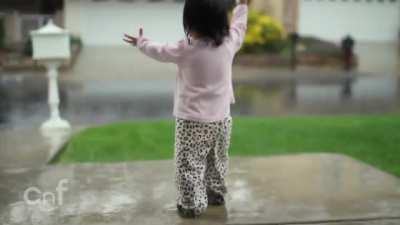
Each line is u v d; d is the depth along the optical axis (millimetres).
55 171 5602
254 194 4984
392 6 23750
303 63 19078
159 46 4316
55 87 7918
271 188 5125
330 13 23328
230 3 5297
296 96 12984
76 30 22047
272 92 13625
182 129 4367
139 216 4586
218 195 4672
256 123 8461
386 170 5957
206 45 4281
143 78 15820
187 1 4285
